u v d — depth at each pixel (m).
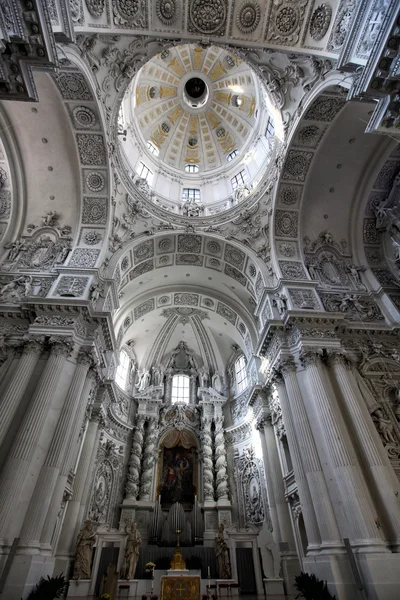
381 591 7.73
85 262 14.45
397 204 15.15
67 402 10.89
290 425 12.05
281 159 15.48
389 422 11.57
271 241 16.38
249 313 19.39
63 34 8.42
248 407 20.17
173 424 22.08
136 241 16.81
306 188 15.97
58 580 8.28
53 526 9.34
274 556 12.05
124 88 13.97
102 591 9.32
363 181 15.91
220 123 23.11
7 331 12.21
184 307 22.75
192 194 21.23
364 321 14.22
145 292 20.73
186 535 17.12
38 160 14.90
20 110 13.49
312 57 11.81
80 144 14.35
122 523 17.20
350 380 12.09
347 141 14.59
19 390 10.45
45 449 9.84
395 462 10.62
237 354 23.95
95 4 10.12
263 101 18.50
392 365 13.13
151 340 24.72
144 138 21.28
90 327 12.70
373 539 8.60
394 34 6.28
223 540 12.55
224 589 10.48
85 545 11.27
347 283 15.67
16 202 15.29
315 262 16.09
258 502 17.38
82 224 15.52
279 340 13.51
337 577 8.41
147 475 19.33
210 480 19.42
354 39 8.23
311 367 12.00
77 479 13.91
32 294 13.33
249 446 19.58
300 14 10.87
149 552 15.73
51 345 11.49
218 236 17.67
